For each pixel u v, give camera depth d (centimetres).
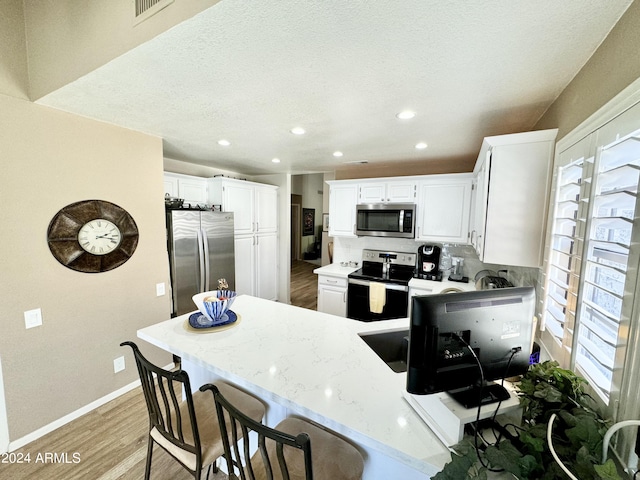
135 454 178
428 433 94
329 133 228
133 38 111
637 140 79
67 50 143
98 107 179
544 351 153
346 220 381
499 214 174
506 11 89
